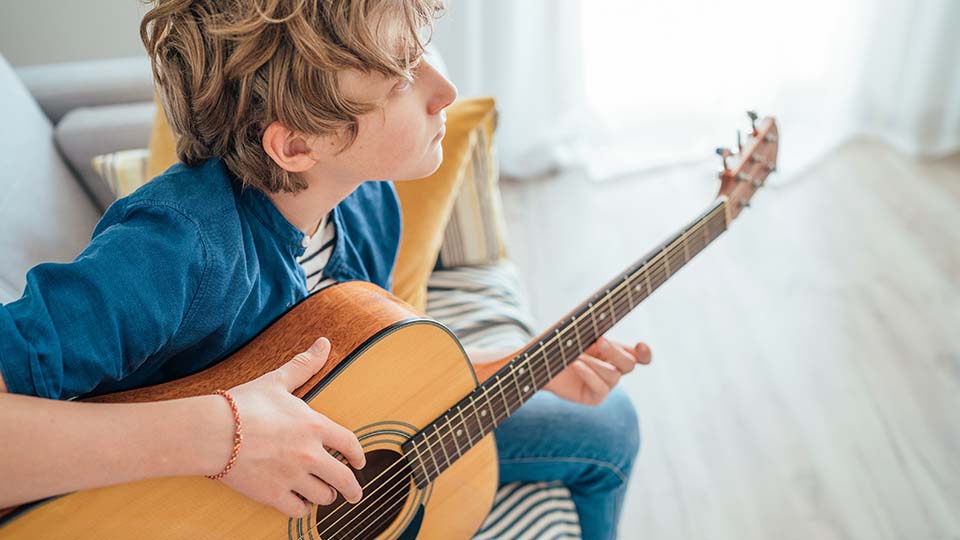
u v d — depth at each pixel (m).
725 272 2.36
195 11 0.68
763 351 2.10
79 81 1.62
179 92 0.73
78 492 0.68
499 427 1.18
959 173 2.74
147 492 0.72
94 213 1.46
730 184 1.11
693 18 2.71
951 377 1.99
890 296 2.25
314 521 0.83
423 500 0.94
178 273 0.69
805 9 2.73
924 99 2.78
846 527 1.67
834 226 2.52
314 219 0.85
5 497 0.61
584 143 2.89
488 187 1.49
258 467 0.71
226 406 0.69
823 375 2.02
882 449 1.82
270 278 0.83
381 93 0.71
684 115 2.89
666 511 1.72
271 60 0.67
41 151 1.34
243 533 0.78
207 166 0.77
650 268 1.02
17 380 0.61
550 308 2.27
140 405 0.66
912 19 2.70
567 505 1.20
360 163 0.77
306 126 0.70
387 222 1.05
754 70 2.81
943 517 1.67
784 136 2.87
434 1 0.72
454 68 2.59
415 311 0.88
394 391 0.85
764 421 1.91
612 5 2.67
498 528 1.15
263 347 0.83
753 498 1.74
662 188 2.77
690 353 2.10
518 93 2.71
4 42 2.19
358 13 0.64
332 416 0.81
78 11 2.19
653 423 1.91
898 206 2.60
